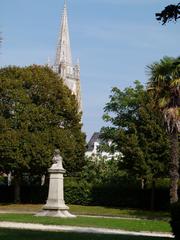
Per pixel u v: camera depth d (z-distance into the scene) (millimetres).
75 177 69188
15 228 27578
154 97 43531
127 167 58000
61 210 40312
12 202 64625
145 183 60562
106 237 23531
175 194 42938
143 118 56938
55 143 59719
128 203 61406
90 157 78312
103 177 76188
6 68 63406
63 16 163500
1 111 60906
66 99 63000
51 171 40844
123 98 74125
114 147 77500
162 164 56000
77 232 27047
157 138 56125
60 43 160875
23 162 58250
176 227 19641
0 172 62875
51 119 61094
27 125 59656
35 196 64562
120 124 74688
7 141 58219
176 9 14586
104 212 53312
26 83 62250
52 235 23109
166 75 42875
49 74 63969
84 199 62969
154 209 58719
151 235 27531
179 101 43031
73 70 157875
